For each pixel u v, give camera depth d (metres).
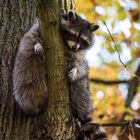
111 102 13.73
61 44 7.33
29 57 8.23
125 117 12.31
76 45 9.17
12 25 8.54
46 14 7.20
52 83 7.32
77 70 8.84
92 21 14.06
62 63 7.31
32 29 8.50
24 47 8.30
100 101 12.98
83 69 9.08
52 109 7.33
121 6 14.00
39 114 7.91
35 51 8.09
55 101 7.32
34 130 7.83
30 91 8.03
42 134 7.53
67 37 9.27
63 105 7.32
